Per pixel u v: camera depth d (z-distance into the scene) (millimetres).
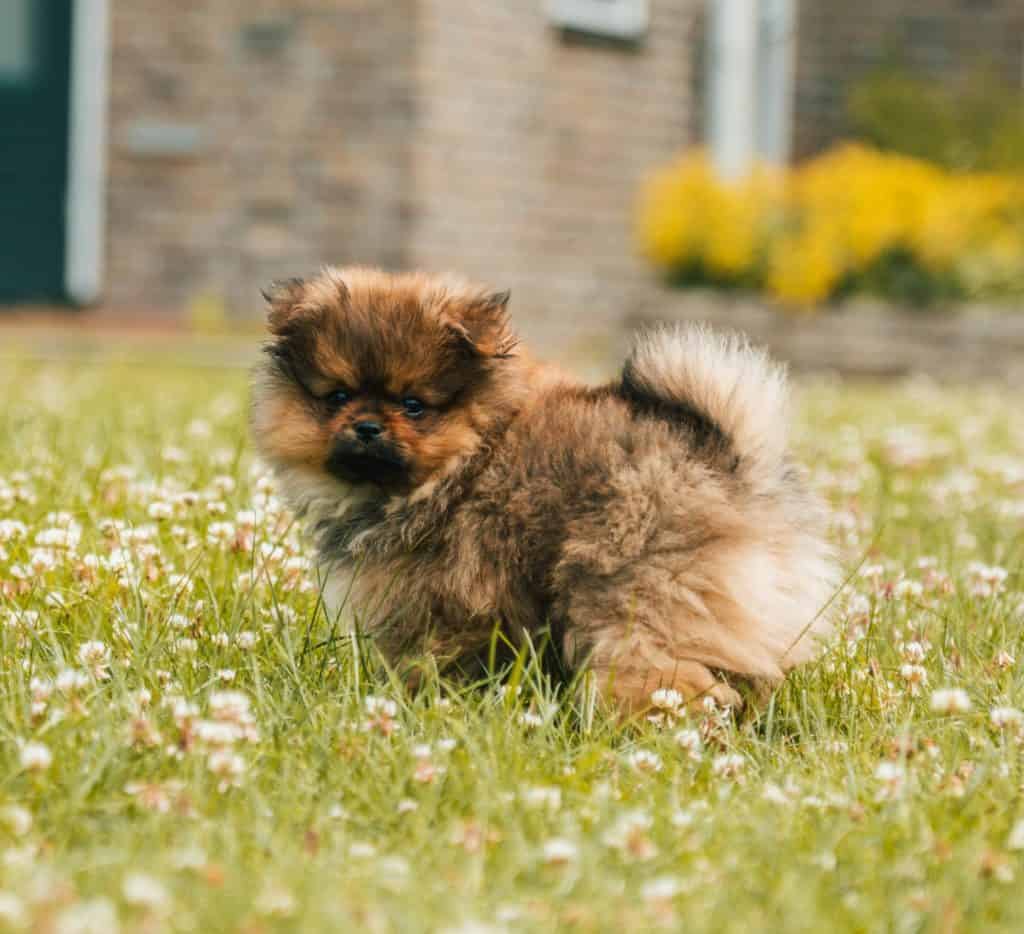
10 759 3412
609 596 3986
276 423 4527
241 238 15734
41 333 14875
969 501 7242
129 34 15805
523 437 4207
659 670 3957
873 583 5152
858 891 2992
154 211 15945
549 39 16047
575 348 16375
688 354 4164
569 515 4035
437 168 15234
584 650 4035
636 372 4238
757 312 16219
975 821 3326
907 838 3213
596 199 16656
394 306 4414
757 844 3162
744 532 3980
